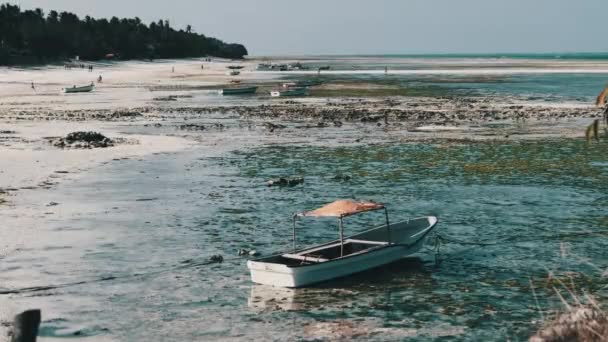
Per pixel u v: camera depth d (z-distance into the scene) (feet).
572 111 225.97
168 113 238.07
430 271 71.87
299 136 177.17
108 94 332.39
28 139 164.25
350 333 55.57
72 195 106.01
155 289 66.08
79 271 71.00
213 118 222.28
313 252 72.13
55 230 86.02
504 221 92.17
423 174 124.67
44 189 109.60
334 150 152.87
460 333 55.42
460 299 63.46
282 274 66.23
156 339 54.49
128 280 68.54
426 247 80.89
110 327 56.80
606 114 30.94
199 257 76.38
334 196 107.65
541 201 103.35
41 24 604.90
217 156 145.59
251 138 173.47
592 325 35.65
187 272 71.15
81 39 652.07
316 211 71.92
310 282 66.95
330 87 369.91
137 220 92.07
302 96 310.86
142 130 189.26
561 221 91.97
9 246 78.74
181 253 77.77
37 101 289.74
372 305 61.93
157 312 60.18
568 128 185.68
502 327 56.49
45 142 159.22
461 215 95.61
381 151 150.51
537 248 79.82
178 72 574.56
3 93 336.70
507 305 61.67
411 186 114.62
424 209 99.25
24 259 74.33
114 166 131.23
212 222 91.81
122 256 76.23
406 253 75.46
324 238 84.94
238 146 159.74
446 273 71.26
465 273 71.15
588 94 302.25
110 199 104.06
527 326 56.65
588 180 118.21
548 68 630.33
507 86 366.22
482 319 58.39
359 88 359.46
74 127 193.77
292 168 131.85
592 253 77.46
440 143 161.07
